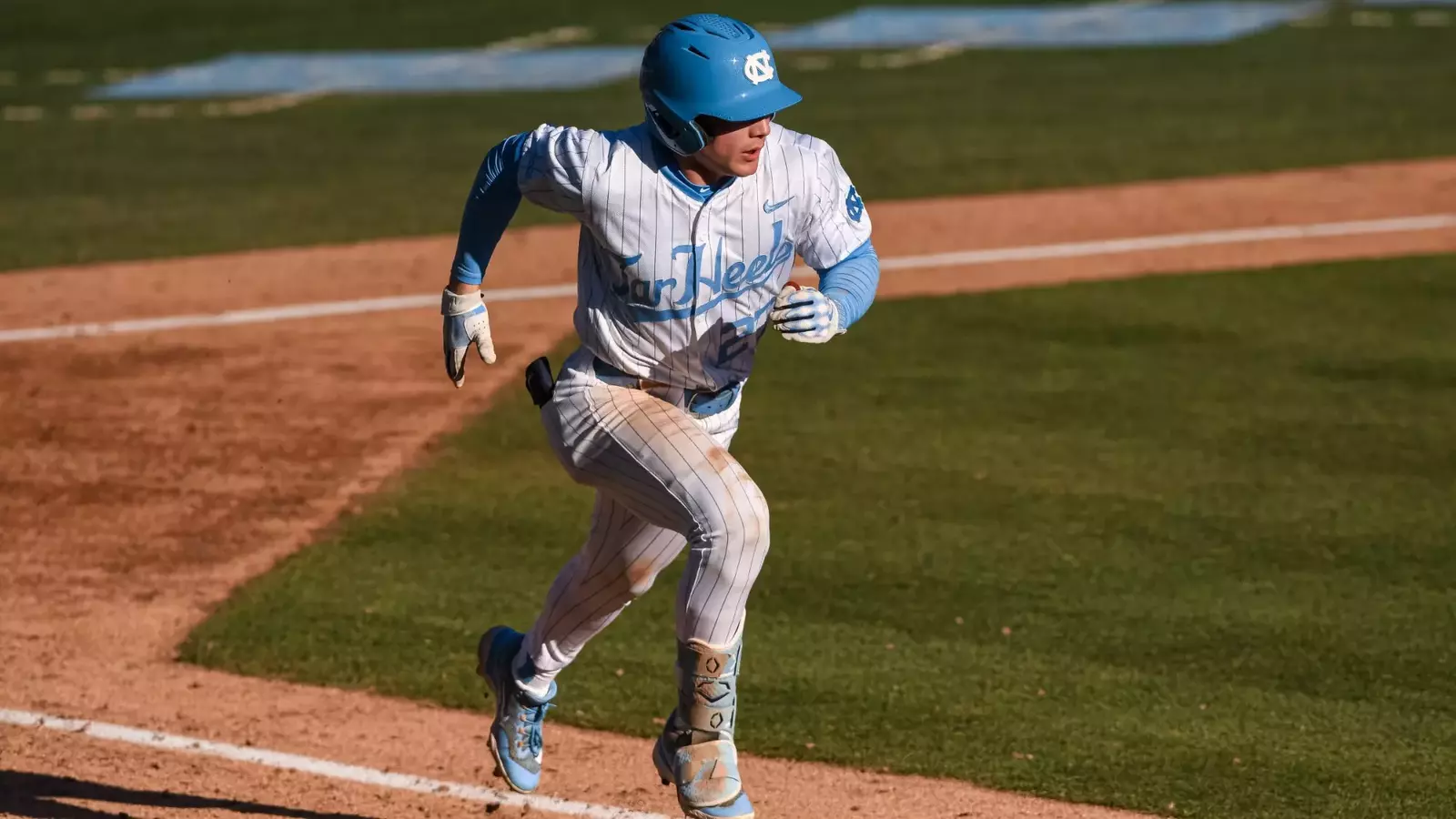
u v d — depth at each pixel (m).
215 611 23.73
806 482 28.45
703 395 15.30
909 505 27.44
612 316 14.77
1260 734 19.91
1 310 39.06
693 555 14.55
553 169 14.23
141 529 26.72
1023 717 20.41
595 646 22.78
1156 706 20.67
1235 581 24.47
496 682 17.05
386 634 22.98
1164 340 36.22
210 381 34.03
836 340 36.56
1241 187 49.81
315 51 83.94
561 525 26.95
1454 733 19.94
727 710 14.91
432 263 43.25
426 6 99.31
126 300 39.94
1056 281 40.81
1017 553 25.52
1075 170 52.59
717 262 14.36
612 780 18.88
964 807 18.11
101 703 20.73
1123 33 82.31
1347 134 56.66
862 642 22.62
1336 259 42.22
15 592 24.30
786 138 14.75
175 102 69.69
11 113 67.75
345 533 26.58
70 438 30.80
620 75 73.56
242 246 45.19
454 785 18.67
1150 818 17.89
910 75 71.25
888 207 48.50
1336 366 34.38
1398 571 24.77
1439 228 44.88
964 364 34.84
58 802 17.94
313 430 31.22
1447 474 28.58
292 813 17.89
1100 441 30.30
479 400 32.91
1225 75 68.75
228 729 20.09
